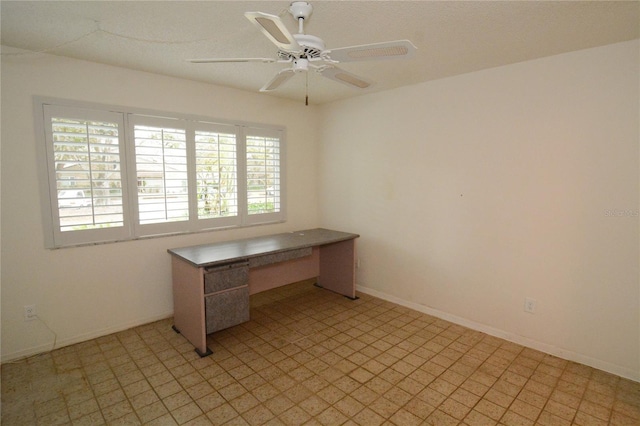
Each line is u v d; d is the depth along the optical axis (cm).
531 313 271
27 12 185
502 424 190
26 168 244
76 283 271
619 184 228
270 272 374
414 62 265
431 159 324
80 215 266
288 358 257
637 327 228
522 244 272
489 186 287
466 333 298
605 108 230
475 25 199
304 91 358
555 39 219
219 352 265
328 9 180
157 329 299
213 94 332
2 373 231
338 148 411
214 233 346
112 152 276
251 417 194
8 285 243
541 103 255
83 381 225
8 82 234
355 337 291
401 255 358
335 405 205
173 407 202
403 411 200
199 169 328
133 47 235
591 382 228
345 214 411
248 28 205
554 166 253
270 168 388
